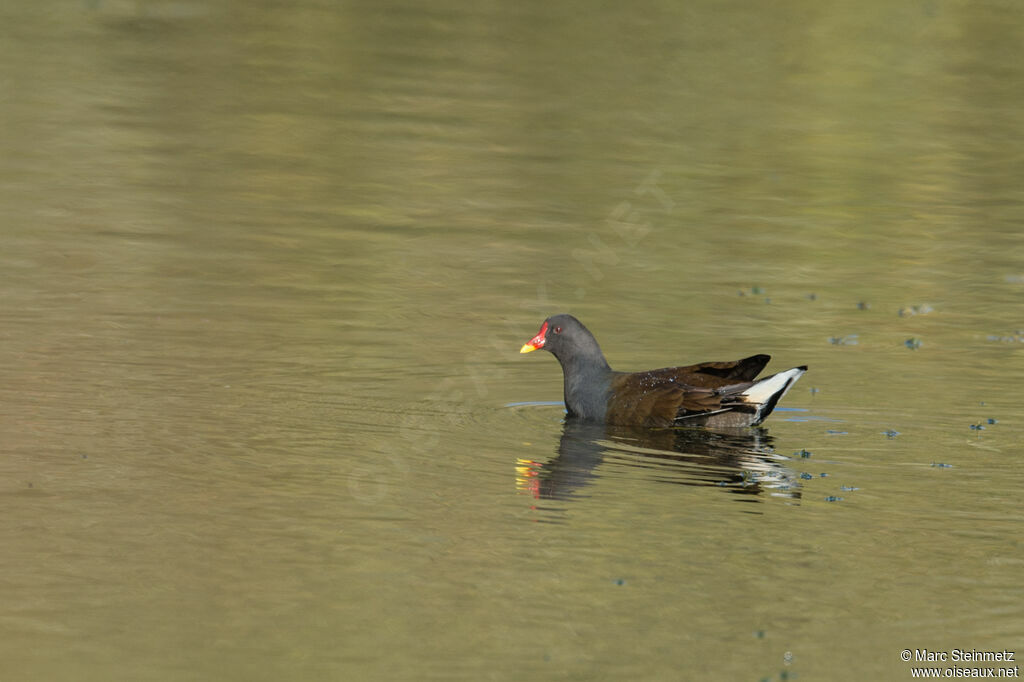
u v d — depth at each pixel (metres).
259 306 17.88
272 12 37.12
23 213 21.53
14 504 11.14
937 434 13.84
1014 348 17.16
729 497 12.03
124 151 25.36
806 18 37.62
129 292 18.11
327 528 10.96
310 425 13.64
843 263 21.16
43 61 31.11
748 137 27.88
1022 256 21.73
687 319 18.16
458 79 31.31
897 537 11.16
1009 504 11.94
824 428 14.12
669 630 9.37
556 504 11.73
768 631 9.40
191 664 8.65
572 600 9.78
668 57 33.59
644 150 26.78
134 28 34.91
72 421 13.29
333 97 29.72
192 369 15.20
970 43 35.56
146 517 11.00
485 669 8.72
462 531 11.02
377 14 37.34
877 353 16.86
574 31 35.88
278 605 9.52
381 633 9.16
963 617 9.70
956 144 28.00
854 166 26.45
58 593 9.56
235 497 11.56
